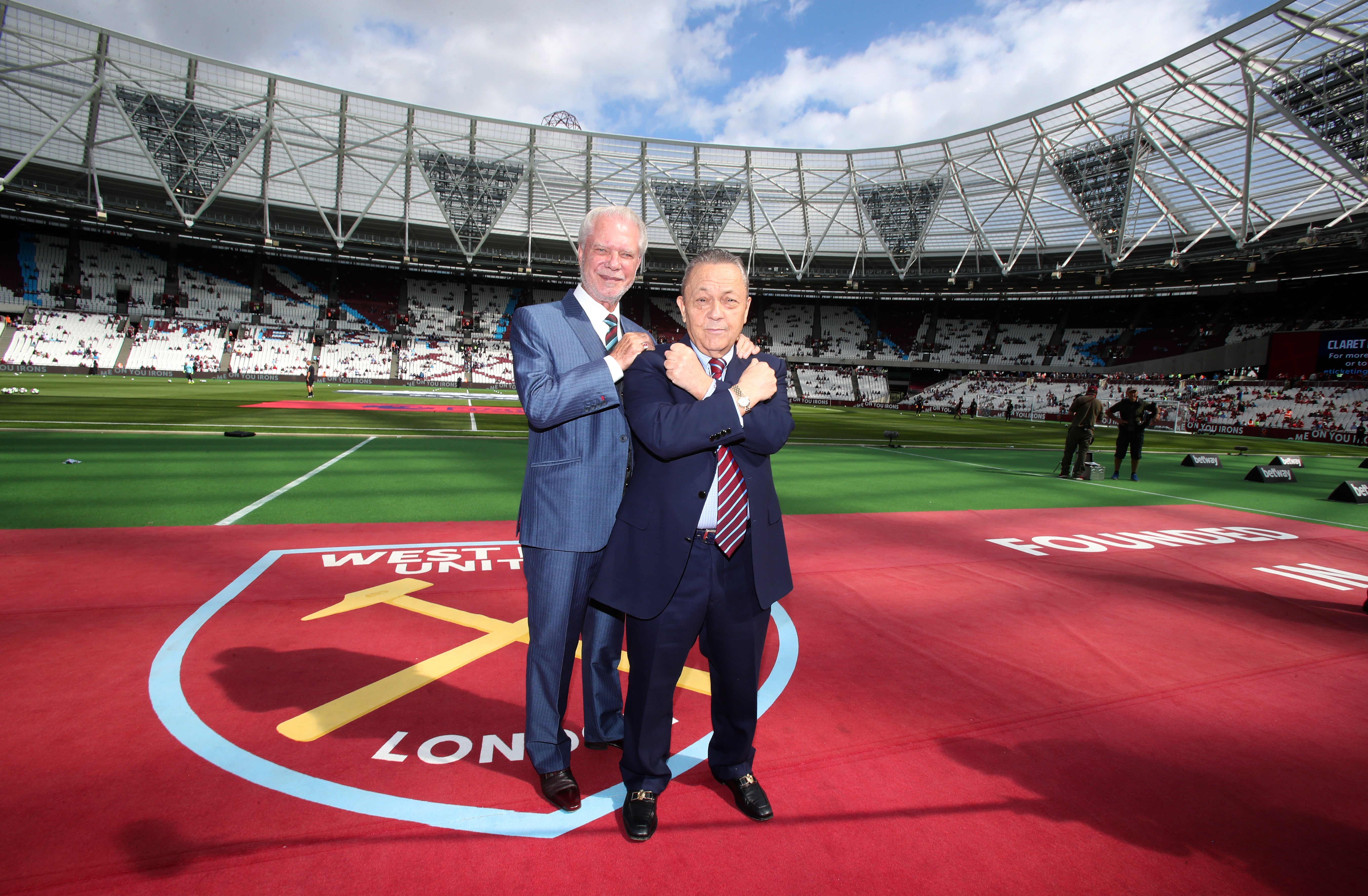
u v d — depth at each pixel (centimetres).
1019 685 334
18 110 3522
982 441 2158
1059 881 198
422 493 806
